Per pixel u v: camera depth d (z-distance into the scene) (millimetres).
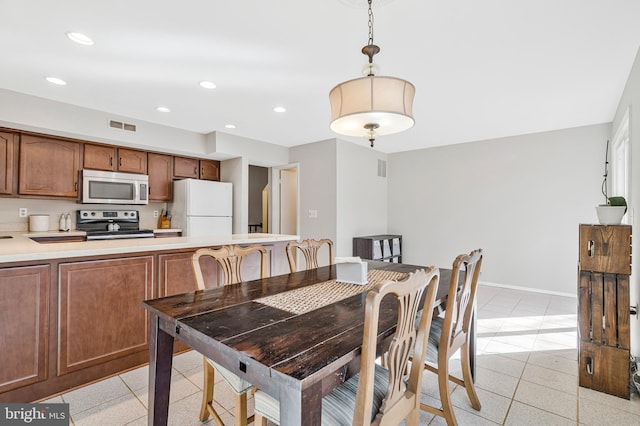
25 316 1828
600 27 2014
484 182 4914
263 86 2941
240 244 2795
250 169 7570
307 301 1531
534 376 2193
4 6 1820
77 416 1743
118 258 2186
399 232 5820
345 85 1492
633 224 2430
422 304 1613
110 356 2152
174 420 1715
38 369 1874
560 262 4293
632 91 2496
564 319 3312
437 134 4602
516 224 4633
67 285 1978
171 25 2025
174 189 4652
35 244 2254
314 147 5152
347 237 5070
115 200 4082
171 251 2438
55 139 3654
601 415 1770
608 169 3959
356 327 1202
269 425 1622
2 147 3314
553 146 4340
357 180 5277
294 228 5973
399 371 1124
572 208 4207
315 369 888
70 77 2762
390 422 1098
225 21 1984
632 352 2350
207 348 1146
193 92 3084
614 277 1969
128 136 3844
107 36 2146
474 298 1844
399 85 1471
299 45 2256
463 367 1832
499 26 2016
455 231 5199
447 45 2240
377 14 1903
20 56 2402
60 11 1876
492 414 1784
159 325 1427
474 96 3148
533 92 3049
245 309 1408
